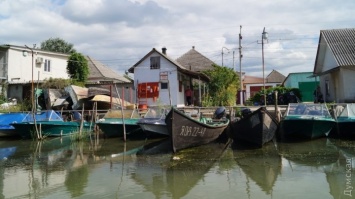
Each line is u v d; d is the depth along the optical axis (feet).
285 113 59.00
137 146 56.44
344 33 87.66
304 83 115.85
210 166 40.11
